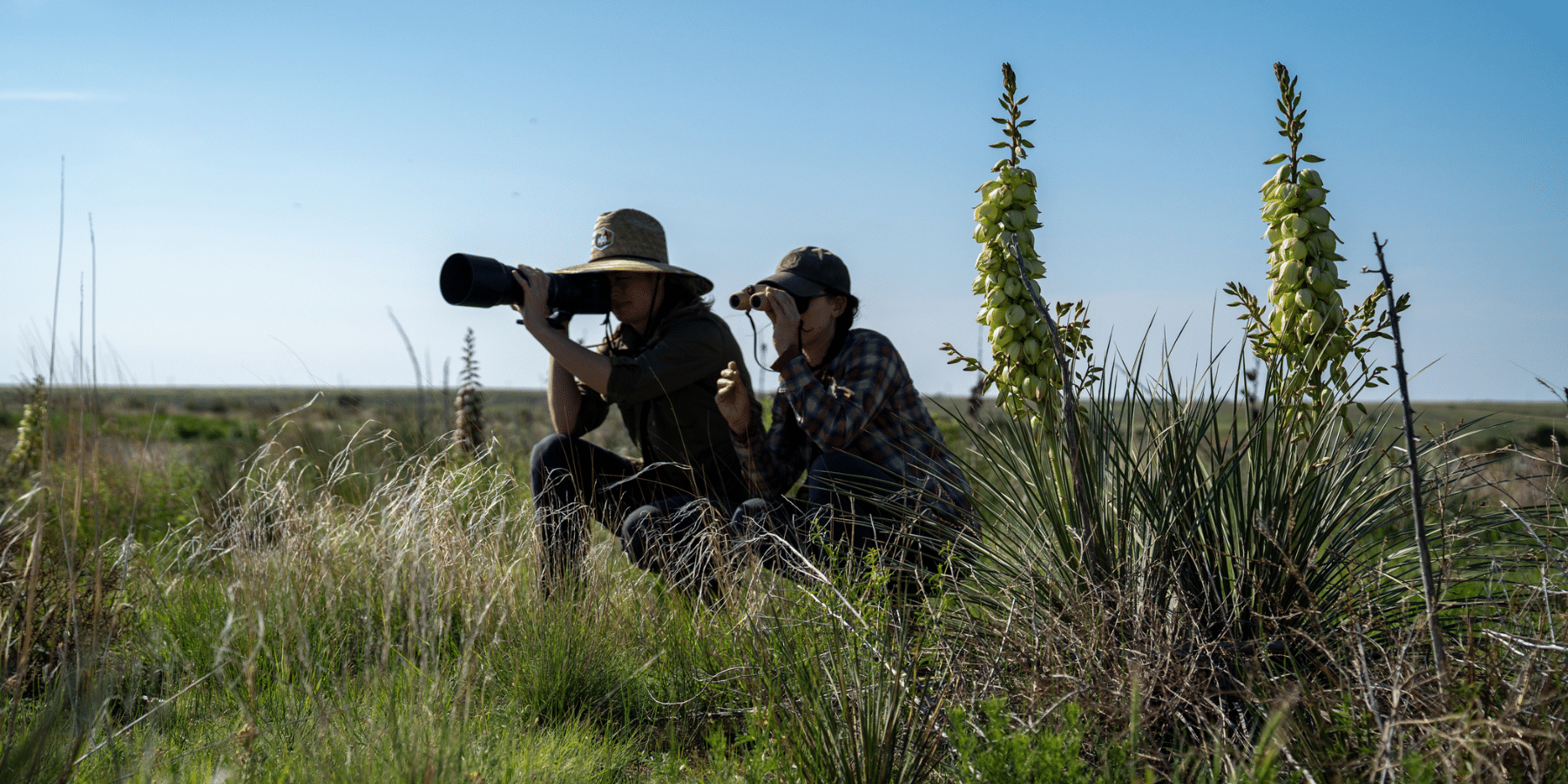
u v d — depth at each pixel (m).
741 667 2.46
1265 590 2.20
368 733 1.99
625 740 2.42
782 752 1.99
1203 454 2.64
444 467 3.71
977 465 3.36
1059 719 1.97
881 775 1.87
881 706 1.96
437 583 2.77
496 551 3.06
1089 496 2.39
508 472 3.67
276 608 2.72
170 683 2.53
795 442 3.59
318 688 2.24
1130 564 2.32
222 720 2.33
